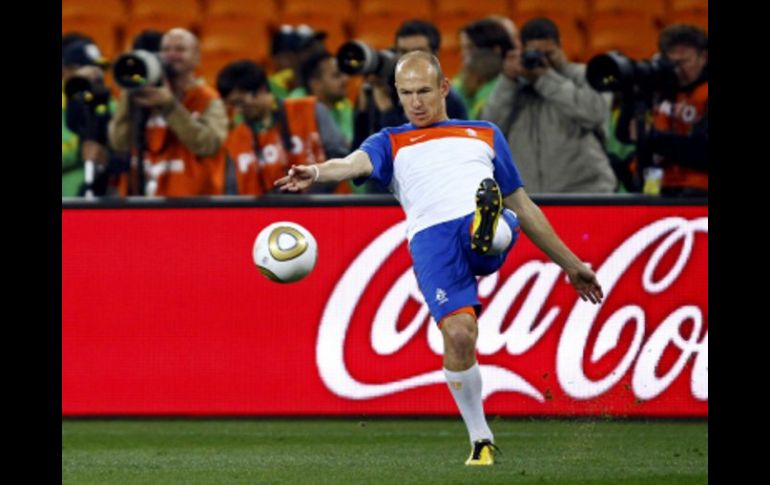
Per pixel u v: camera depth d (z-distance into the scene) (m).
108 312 30.89
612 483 20.05
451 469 21.77
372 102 32.56
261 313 30.62
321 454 24.92
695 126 31.42
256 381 30.64
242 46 52.84
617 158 34.25
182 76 34.53
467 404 22.23
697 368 29.73
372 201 30.30
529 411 30.03
